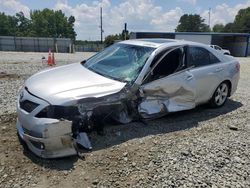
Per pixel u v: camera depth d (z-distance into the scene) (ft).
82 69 17.46
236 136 16.76
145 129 16.80
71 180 11.73
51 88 14.17
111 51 19.16
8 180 11.51
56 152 12.85
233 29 362.33
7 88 26.96
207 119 19.48
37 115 13.08
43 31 372.99
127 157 13.57
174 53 18.03
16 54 118.62
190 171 12.71
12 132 15.74
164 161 13.39
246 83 36.04
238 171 13.00
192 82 18.60
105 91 14.64
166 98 17.66
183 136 16.35
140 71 16.26
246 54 165.27
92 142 14.78
